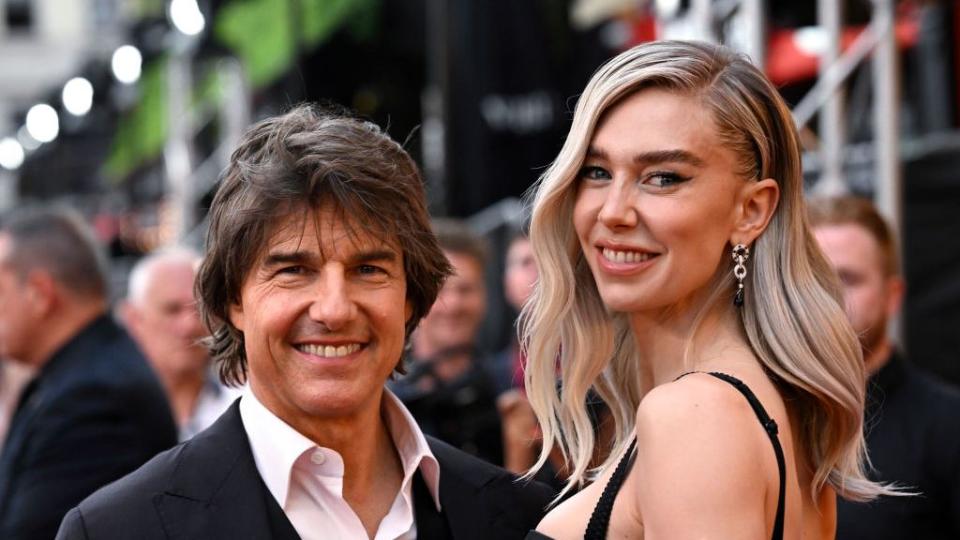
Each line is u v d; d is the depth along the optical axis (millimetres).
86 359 4109
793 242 2518
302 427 2553
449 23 7707
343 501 2555
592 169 2537
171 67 10453
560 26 8727
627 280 2484
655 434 2297
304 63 8305
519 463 3918
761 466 2266
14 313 4180
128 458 3990
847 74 5539
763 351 2508
